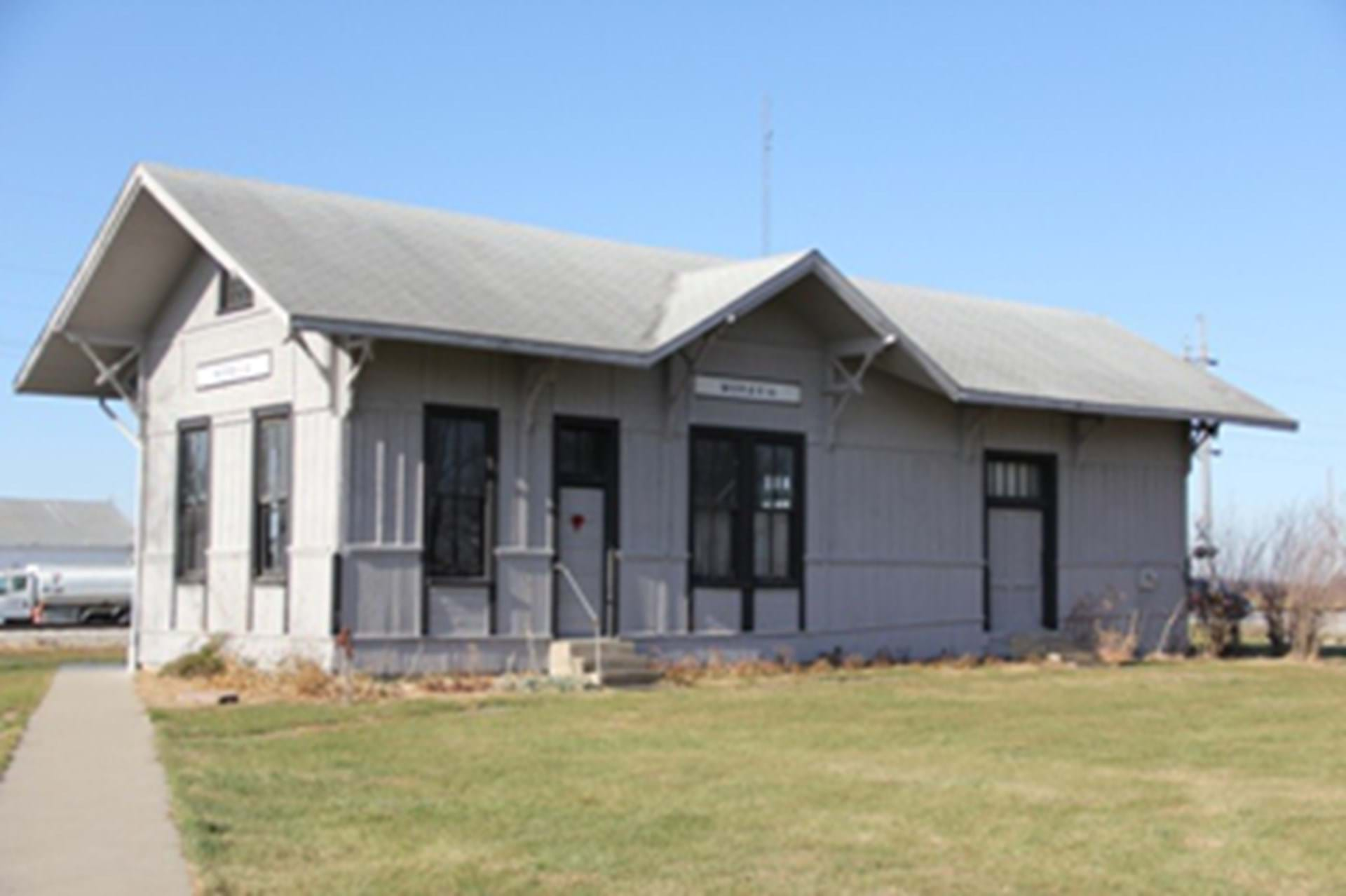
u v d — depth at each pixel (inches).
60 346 925.2
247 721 617.3
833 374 928.3
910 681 832.3
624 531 844.0
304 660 759.7
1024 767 518.6
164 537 903.1
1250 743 581.9
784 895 341.7
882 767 515.8
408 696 710.5
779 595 902.4
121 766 514.3
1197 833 406.9
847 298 877.2
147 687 773.3
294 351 797.2
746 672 850.8
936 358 979.3
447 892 340.5
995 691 780.0
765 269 856.9
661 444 861.8
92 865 367.6
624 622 840.3
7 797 454.3
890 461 962.1
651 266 948.0
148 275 889.5
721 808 438.6
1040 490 1051.9
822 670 886.4
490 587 798.5
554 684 756.0
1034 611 1041.5
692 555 872.3
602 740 574.9
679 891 343.3
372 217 863.7
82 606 2053.4
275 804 439.8
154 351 922.7
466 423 800.9
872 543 948.6
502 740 573.3
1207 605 1123.3
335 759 524.1
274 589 801.6
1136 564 1095.6
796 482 915.4
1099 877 358.9
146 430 926.4
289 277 721.6
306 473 781.3
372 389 767.7
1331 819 425.4
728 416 887.1
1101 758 540.7
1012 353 1061.1
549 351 752.3
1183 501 1130.7
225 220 774.5
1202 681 856.9
